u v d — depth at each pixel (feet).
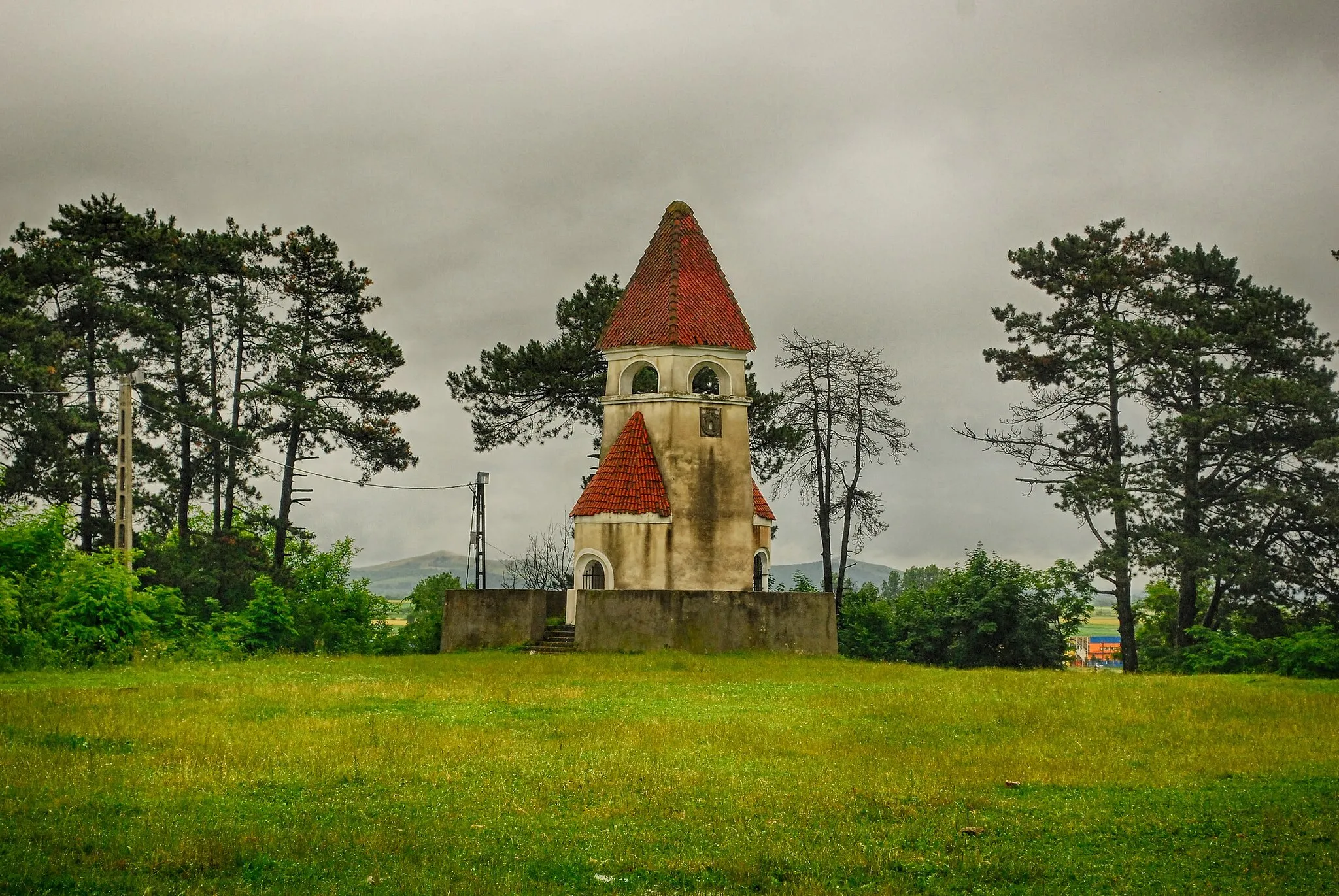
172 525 199.62
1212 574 186.19
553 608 166.81
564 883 52.90
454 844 57.31
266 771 69.72
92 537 181.06
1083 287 203.41
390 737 79.30
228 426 194.08
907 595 219.20
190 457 195.42
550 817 62.03
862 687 113.39
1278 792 68.33
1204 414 188.03
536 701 99.04
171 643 139.13
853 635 207.10
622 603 149.89
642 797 65.82
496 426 207.21
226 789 65.67
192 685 106.32
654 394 167.63
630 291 174.91
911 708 96.48
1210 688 113.70
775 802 65.26
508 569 215.92
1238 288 201.46
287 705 94.17
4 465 168.55
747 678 120.88
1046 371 207.82
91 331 183.32
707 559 164.35
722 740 80.94
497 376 202.80
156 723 83.25
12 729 78.95
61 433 170.60
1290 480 191.83
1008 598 199.72
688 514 164.25
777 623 152.76
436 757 73.97
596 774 70.13
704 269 173.99
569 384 202.80
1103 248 206.90
